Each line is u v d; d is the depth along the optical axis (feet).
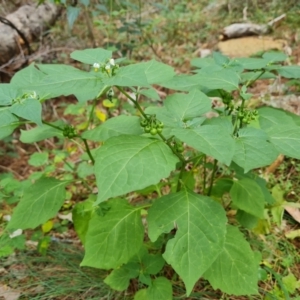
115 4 3.43
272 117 1.27
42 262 1.51
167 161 0.95
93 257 1.15
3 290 1.40
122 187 0.89
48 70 1.13
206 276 1.15
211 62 1.43
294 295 1.33
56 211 1.25
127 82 0.94
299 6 3.42
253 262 1.14
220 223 1.04
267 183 1.78
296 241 1.55
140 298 1.22
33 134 1.33
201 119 1.05
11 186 1.55
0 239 1.44
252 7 3.69
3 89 1.04
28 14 3.04
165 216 1.07
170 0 4.09
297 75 1.24
